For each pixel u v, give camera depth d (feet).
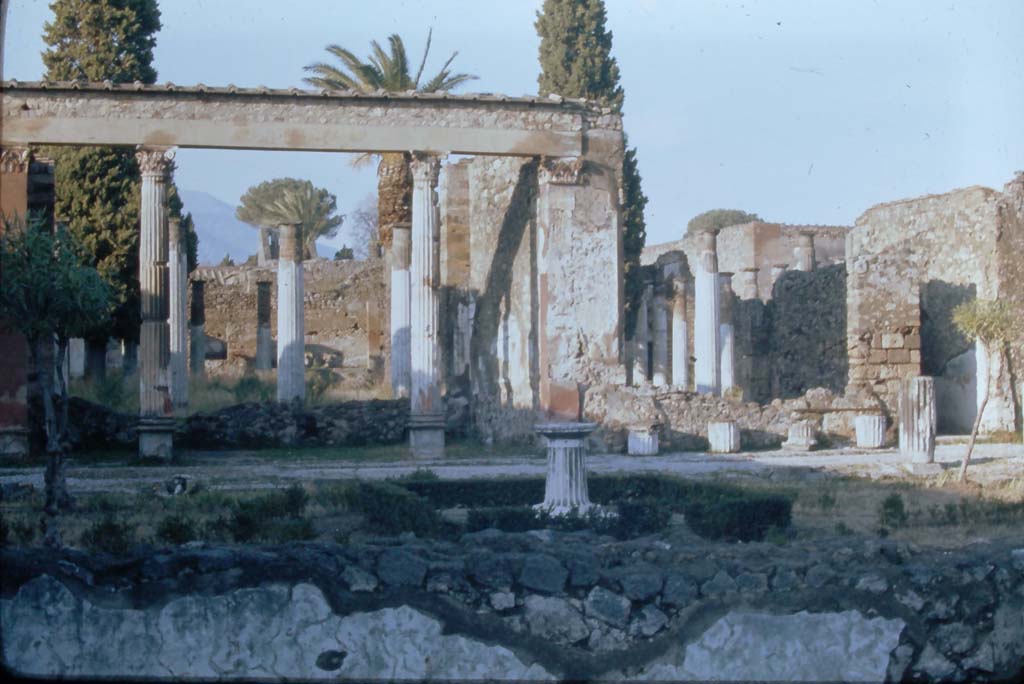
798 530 47.78
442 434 91.76
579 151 91.86
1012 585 32.17
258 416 102.42
